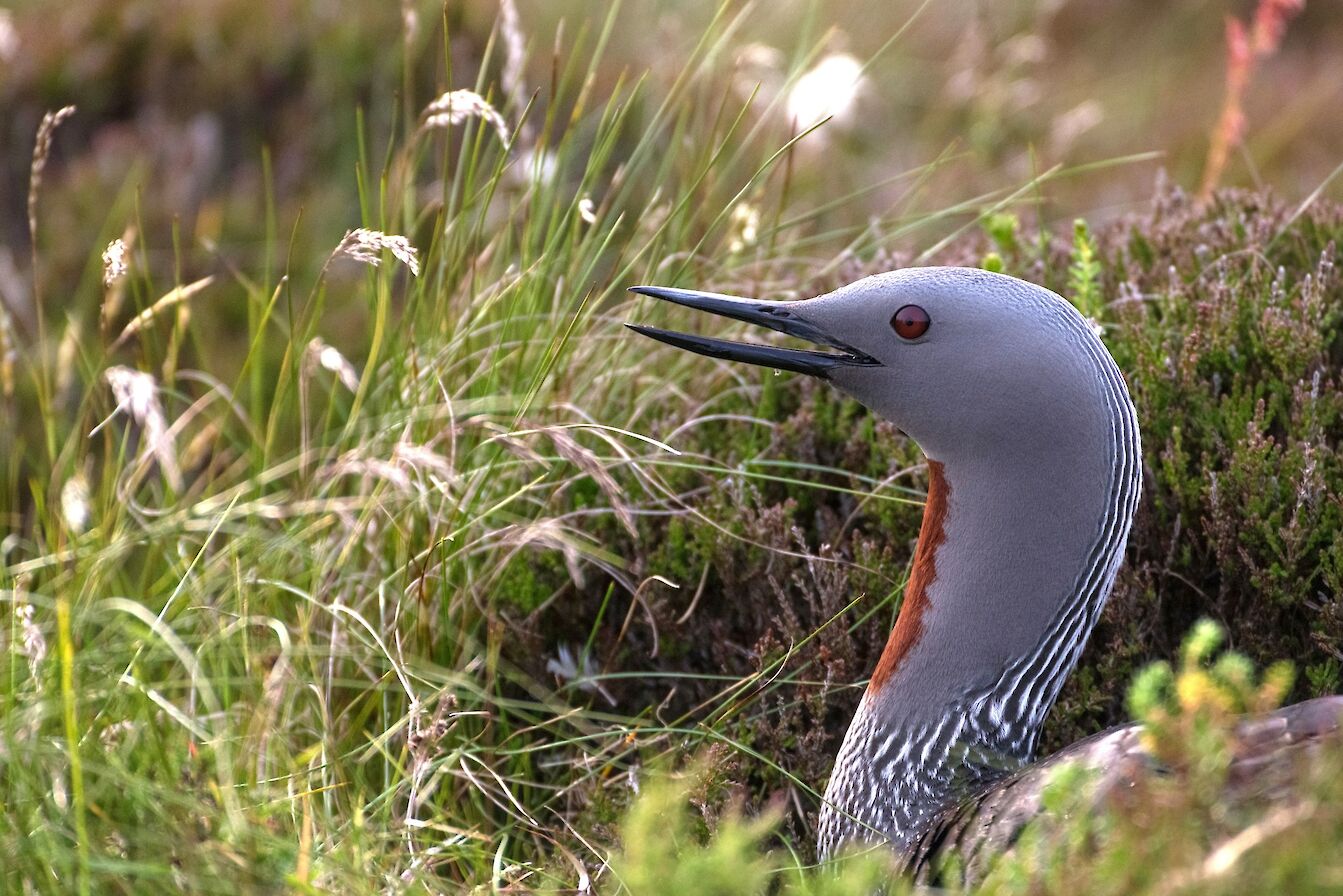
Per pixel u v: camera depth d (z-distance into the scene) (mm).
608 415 8695
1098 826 4871
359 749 6969
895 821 6215
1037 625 6113
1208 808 4527
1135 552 7410
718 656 7738
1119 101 16781
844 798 6398
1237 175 14977
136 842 5742
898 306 6105
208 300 12531
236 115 14344
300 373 8211
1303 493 6848
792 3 14766
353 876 5688
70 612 7164
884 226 10641
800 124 12609
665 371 9086
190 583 7758
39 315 8859
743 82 12508
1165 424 7691
